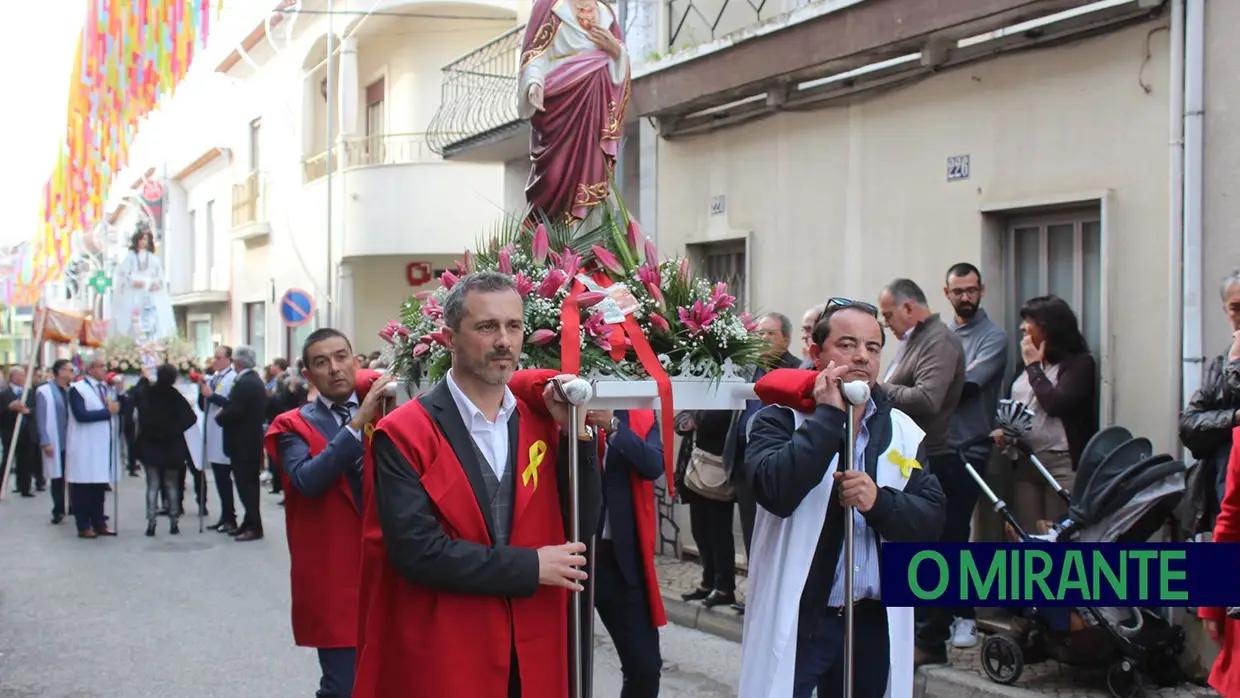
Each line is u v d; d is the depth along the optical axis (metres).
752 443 3.47
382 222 17.84
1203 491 4.92
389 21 17.88
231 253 25.45
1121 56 6.34
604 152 4.76
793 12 7.98
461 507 2.95
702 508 7.44
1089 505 5.34
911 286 5.90
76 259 23.81
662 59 9.54
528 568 2.89
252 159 24.00
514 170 14.58
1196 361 5.82
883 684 3.47
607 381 3.43
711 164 9.82
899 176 7.91
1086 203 6.64
